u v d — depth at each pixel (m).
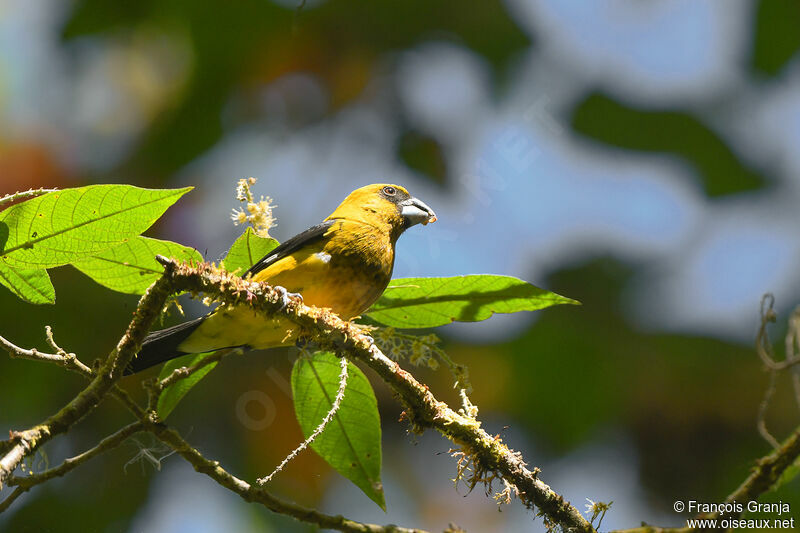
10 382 10.15
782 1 12.29
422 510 11.25
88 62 11.77
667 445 11.62
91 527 9.89
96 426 10.24
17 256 5.00
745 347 12.14
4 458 4.52
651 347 12.15
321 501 10.75
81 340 10.40
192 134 11.60
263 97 11.67
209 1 11.44
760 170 12.74
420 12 11.59
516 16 11.83
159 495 10.28
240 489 5.45
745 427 11.70
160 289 4.98
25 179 10.87
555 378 11.75
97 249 5.05
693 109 12.55
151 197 4.85
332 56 11.62
